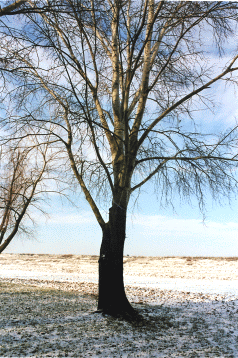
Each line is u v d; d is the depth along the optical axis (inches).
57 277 869.2
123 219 346.9
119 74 383.2
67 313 333.4
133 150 360.5
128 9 379.6
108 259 344.5
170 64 342.3
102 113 376.5
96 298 460.1
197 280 800.9
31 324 285.0
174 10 330.3
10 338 243.6
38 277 863.1
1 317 303.9
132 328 289.4
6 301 390.6
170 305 429.7
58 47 284.5
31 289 526.3
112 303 332.8
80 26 282.7
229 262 1194.0
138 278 847.1
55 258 1592.0
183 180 339.0
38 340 242.7
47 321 298.5
